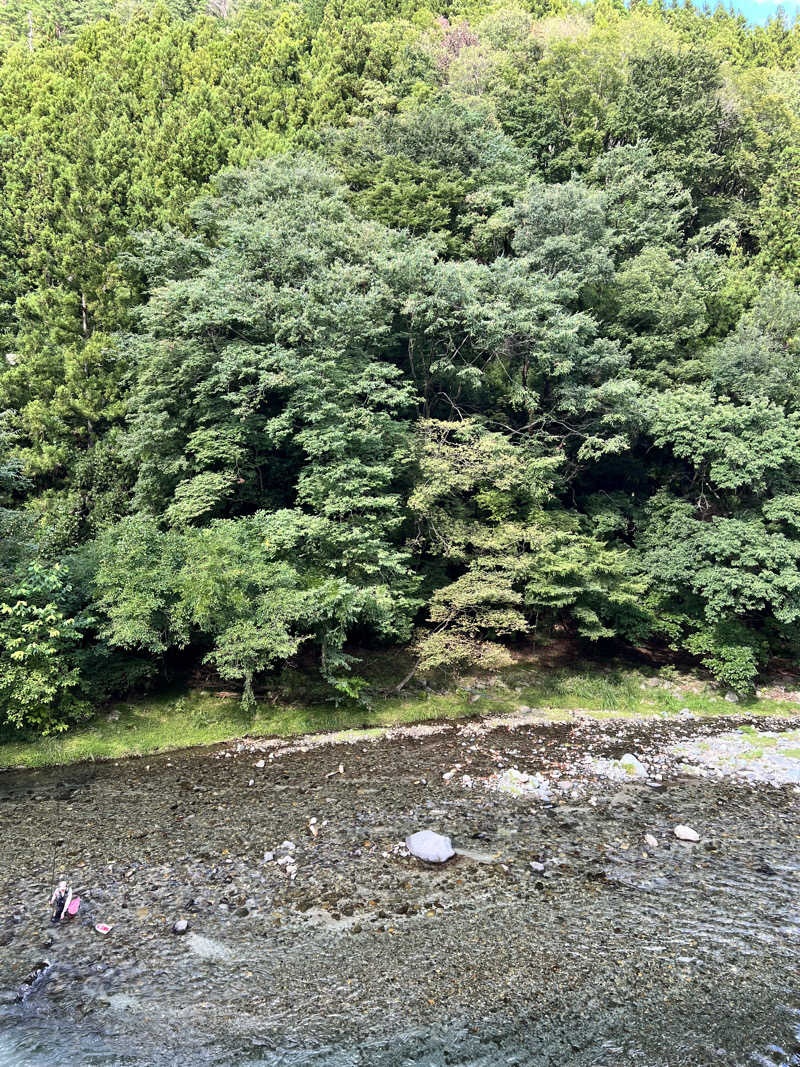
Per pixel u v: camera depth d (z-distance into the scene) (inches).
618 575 925.8
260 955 380.2
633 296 1207.6
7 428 1113.4
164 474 968.9
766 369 1061.1
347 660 912.3
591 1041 317.1
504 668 985.5
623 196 1422.2
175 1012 338.0
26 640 711.7
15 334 1270.9
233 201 1210.6
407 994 348.5
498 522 914.1
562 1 2645.2
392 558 807.1
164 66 1846.7
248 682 788.0
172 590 743.7
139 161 1446.9
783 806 594.2
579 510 1135.0
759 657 960.9
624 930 403.5
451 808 578.9
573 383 1034.7
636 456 1205.1
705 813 575.8
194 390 928.3
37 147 1466.5
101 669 803.4
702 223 1641.2
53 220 1347.2
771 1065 303.6
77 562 811.4
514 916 416.5
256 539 796.0
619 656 1046.4
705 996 347.9
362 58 1915.6
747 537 880.3
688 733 807.7
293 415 877.2
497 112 1673.2
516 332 992.2
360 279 943.0
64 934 400.8
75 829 541.0
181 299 944.3
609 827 544.7
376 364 905.5
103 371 1206.9
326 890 446.9
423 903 430.9
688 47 1897.1
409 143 1424.7
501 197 1305.4
